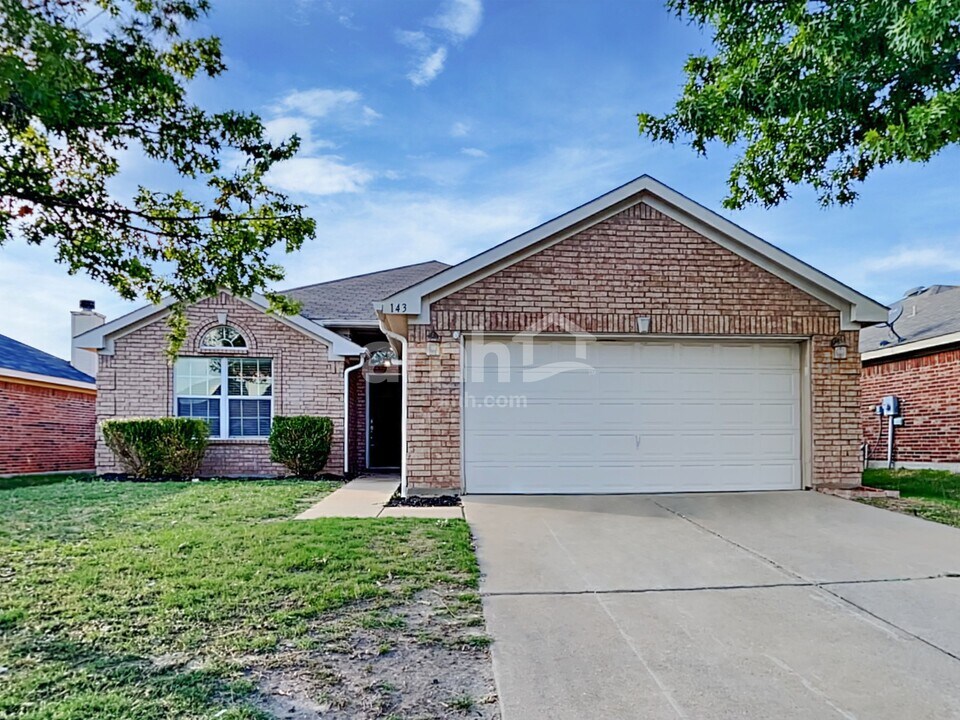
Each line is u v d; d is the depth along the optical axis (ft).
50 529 20.92
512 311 27.94
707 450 28.89
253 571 15.35
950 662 10.84
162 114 16.83
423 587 14.60
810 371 28.91
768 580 15.52
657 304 28.32
